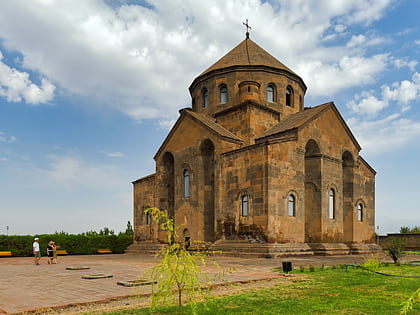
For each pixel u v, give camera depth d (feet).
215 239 97.86
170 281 25.81
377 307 30.86
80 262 83.35
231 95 119.96
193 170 109.19
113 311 30.01
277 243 85.97
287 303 32.30
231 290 39.45
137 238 130.72
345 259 80.74
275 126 110.52
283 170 90.22
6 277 53.16
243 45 135.23
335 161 105.29
